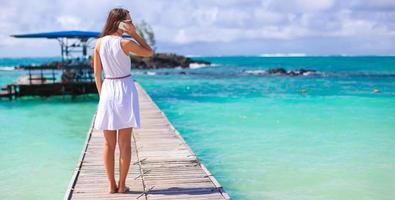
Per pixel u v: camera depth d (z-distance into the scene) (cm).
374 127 1355
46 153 1036
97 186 604
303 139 1178
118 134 534
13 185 779
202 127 1391
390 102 2017
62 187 768
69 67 2425
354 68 6525
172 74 5162
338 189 750
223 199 548
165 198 551
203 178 643
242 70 6144
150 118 1280
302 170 870
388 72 5131
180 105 2005
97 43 510
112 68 504
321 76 4400
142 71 6094
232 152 1031
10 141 1180
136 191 579
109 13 511
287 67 7400
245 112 1731
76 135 1273
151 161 754
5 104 2119
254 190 744
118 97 505
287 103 2025
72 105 2072
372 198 704
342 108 1823
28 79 2641
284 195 718
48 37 2266
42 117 1667
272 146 1095
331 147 1080
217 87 3077
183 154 810
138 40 504
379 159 956
